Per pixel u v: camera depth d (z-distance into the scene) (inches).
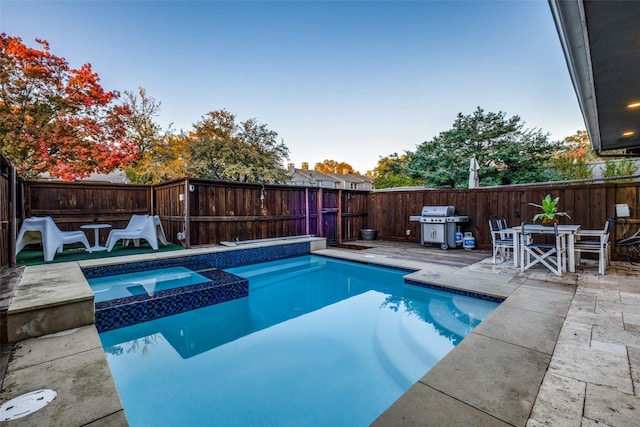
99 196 285.0
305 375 99.8
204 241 261.9
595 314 113.7
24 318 101.2
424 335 126.1
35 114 341.4
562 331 99.7
